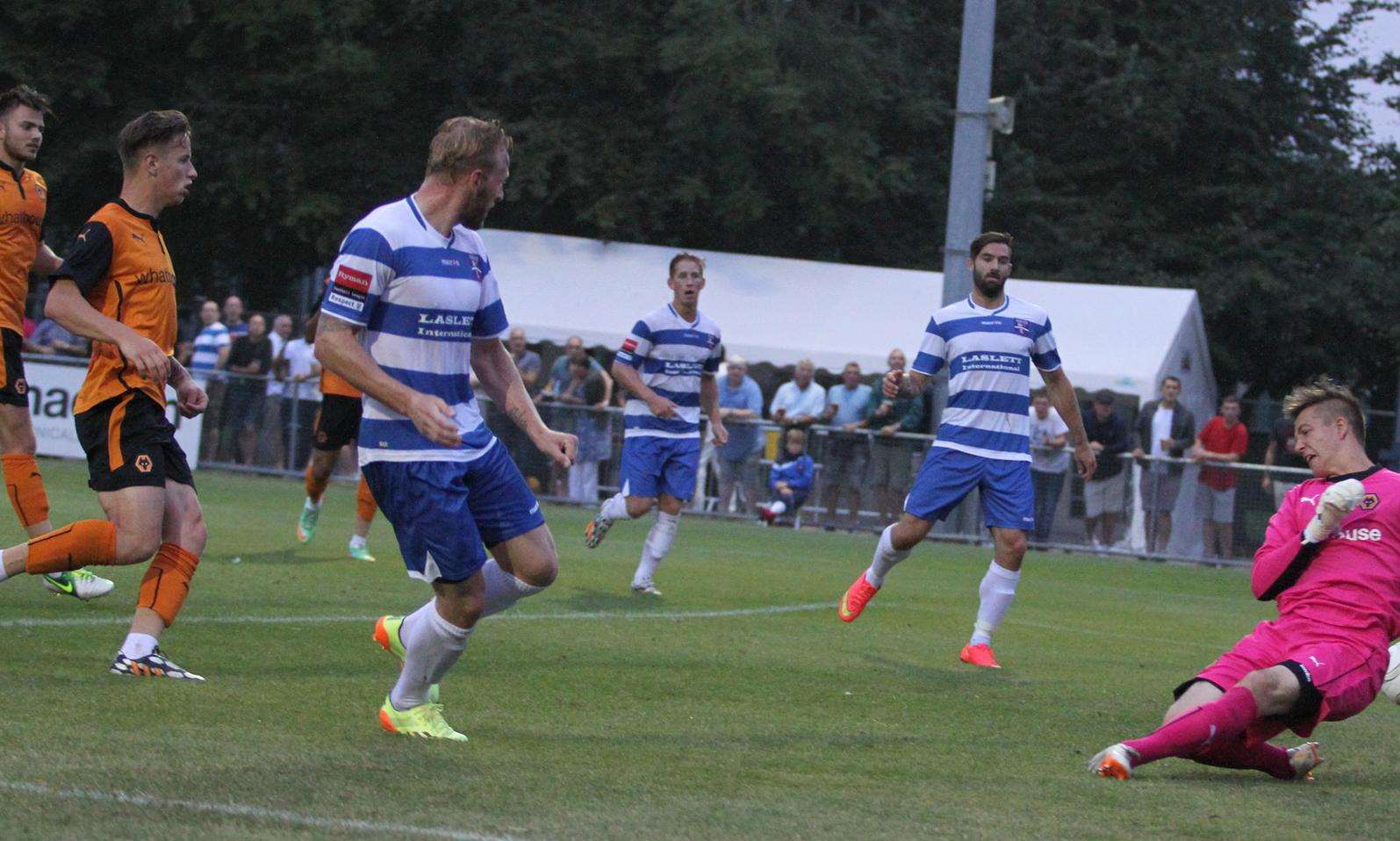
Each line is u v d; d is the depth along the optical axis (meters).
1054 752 7.57
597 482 25.28
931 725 8.21
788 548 20.30
